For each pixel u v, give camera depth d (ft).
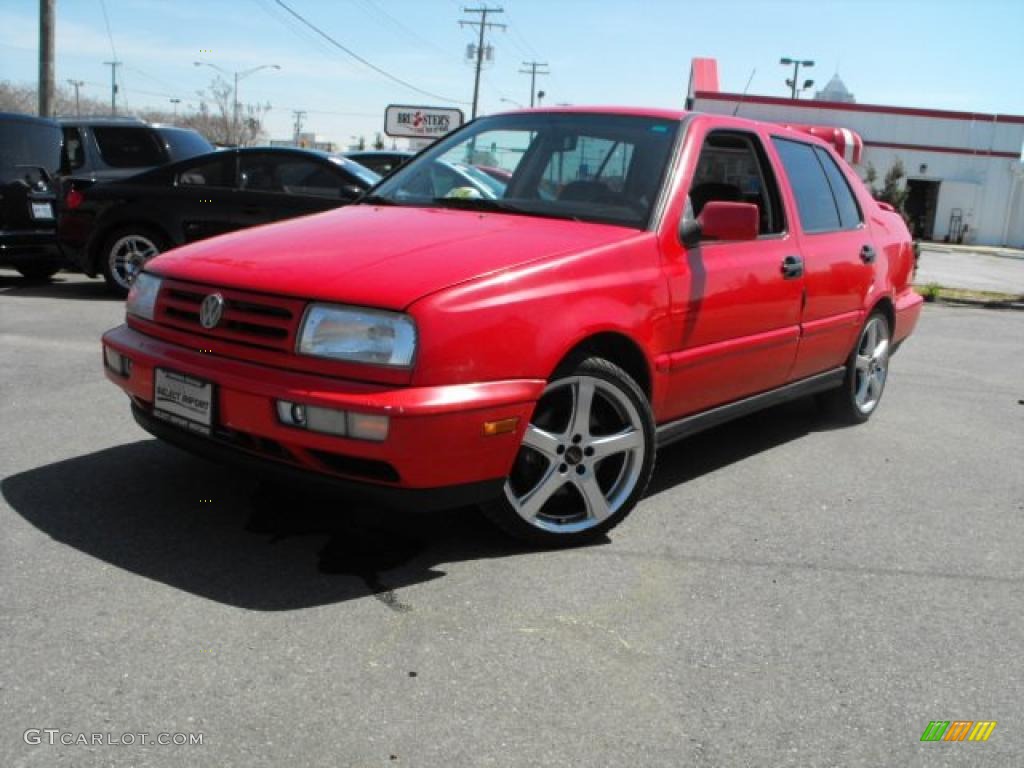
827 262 16.26
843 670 9.27
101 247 30.53
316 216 13.41
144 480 13.07
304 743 7.55
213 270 10.96
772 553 12.12
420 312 9.67
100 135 37.91
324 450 9.67
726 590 10.90
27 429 15.24
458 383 9.82
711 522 13.12
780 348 15.23
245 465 10.48
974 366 27.14
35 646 8.68
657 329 12.21
